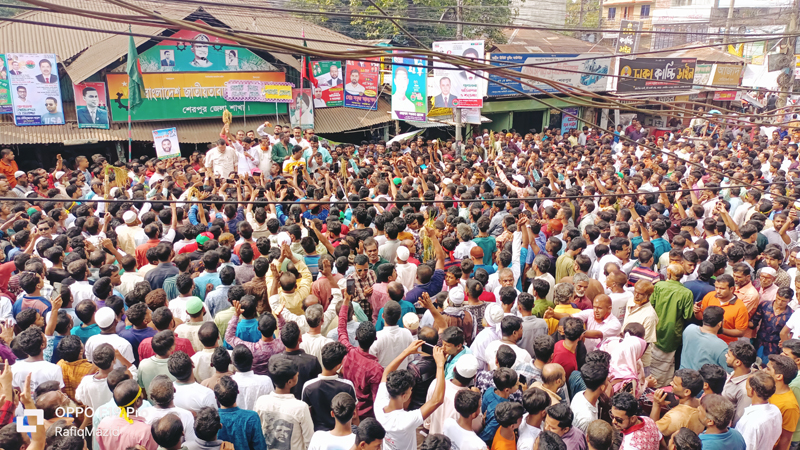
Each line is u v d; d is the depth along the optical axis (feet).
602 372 15.12
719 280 20.88
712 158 49.80
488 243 26.68
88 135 54.75
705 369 16.11
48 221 27.35
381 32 68.90
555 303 21.99
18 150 55.62
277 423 14.55
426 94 57.31
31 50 57.31
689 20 99.91
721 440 14.16
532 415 14.25
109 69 54.90
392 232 26.03
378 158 49.93
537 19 86.28
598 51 78.84
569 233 27.55
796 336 20.51
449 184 35.91
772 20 87.15
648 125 86.79
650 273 23.32
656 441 14.01
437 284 22.94
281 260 21.68
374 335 16.75
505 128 77.92
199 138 58.39
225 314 19.53
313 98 65.10
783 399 16.07
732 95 85.51
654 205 32.96
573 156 50.14
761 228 29.19
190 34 56.75
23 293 22.00
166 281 22.16
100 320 17.53
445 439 13.14
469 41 53.57
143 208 33.19
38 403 14.34
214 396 15.24
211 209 32.50
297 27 64.90
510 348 16.34
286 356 15.08
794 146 55.52
